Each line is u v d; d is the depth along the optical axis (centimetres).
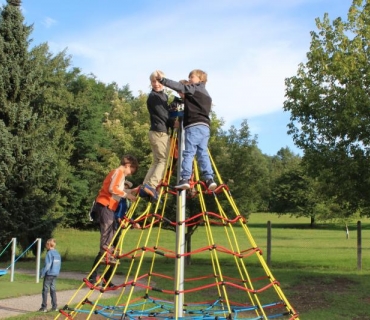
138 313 670
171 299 1073
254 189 1884
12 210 2073
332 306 1010
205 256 2267
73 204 4191
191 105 564
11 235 2078
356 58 1355
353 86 1317
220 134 1920
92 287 569
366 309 974
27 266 1864
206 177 565
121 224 590
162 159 607
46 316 888
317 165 1438
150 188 588
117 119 4109
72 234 4144
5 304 1035
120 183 622
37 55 2447
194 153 558
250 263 1905
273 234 4366
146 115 2341
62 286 1281
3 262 2066
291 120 1498
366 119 1294
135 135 2016
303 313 935
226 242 3256
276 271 1573
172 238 3556
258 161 1956
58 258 971
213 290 1208
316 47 1431
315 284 1300
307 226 6066
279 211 6119
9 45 2172
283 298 565
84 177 4247
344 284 1297
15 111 2134
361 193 1409
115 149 2750
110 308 661
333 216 3691
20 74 2184
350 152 1392
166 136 606
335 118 1372
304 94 1447
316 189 1770
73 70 4506
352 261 1984
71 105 3928
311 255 2322
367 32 1344
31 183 2130
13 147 2105
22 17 2225
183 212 573
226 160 1855
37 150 2188
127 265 1819
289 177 6091
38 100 2286
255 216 8788
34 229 2103
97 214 637
